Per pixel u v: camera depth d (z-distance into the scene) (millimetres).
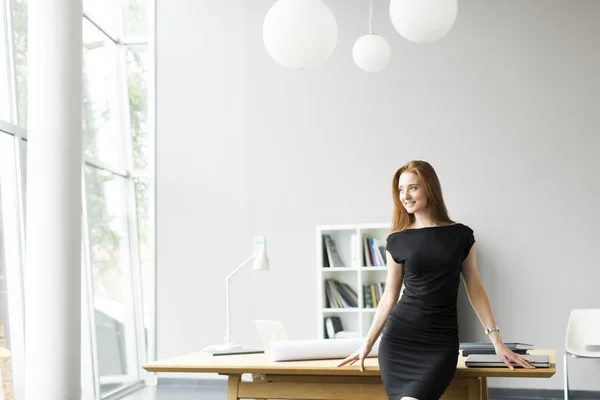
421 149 7547
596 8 7305
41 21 5227
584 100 7262
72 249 5234
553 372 3062
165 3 8266
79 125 5352
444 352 3123
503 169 7355
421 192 3250
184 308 7973
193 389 7746
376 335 3299
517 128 7367
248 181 7930
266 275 7805
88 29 7766
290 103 7898
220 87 8086
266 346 4223
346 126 7750
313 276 7688
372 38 5012
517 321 7191
